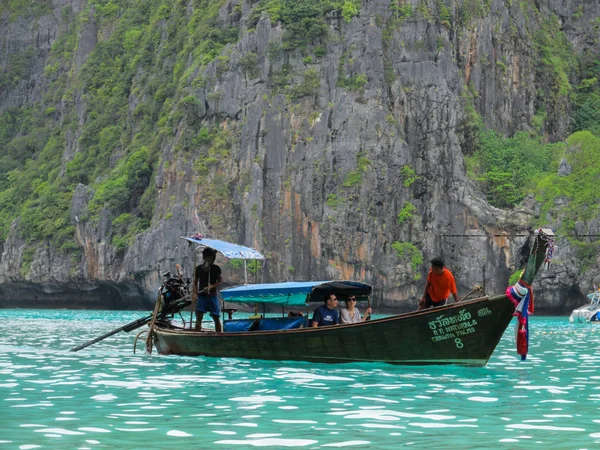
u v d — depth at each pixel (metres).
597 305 66.56
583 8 121.75
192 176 97.06
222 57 101.12
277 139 96.00
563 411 15.22
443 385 18.83
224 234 94.81
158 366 23.22
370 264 92.88
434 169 96.69
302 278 93.56
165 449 11.84
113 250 102.19
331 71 97.69
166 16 124.00
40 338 37.78
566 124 113.00
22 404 15.91
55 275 108.75
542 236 21.20
